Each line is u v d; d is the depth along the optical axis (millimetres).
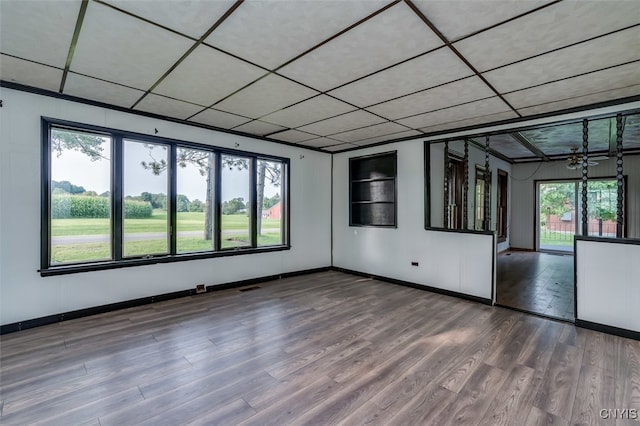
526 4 1779
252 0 1764
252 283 5059
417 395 2123
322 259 6152
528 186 8953
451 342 2943
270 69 2660
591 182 8211
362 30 2064
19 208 3113
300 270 5762
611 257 3160
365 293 4586
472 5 1792
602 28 2016
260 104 3531
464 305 4059
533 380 2301
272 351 2748
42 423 1830
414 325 3361
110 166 3736
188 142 4297
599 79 2799
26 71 2754
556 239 8867
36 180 3201
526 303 4102
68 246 3461
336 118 4027
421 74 2729
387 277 5301
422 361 2584
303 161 5785
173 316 3557
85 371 2393
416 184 4918
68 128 3434
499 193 8438
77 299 3455
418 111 3725
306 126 4438
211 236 4633
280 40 2201
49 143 3318
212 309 3811
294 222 5664
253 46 2285
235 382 2270
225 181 4770
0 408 1949
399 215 5145
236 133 4785
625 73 2678
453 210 5855
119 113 3715
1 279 3027
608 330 3158
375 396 2111
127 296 3801
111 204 3738
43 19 1970
